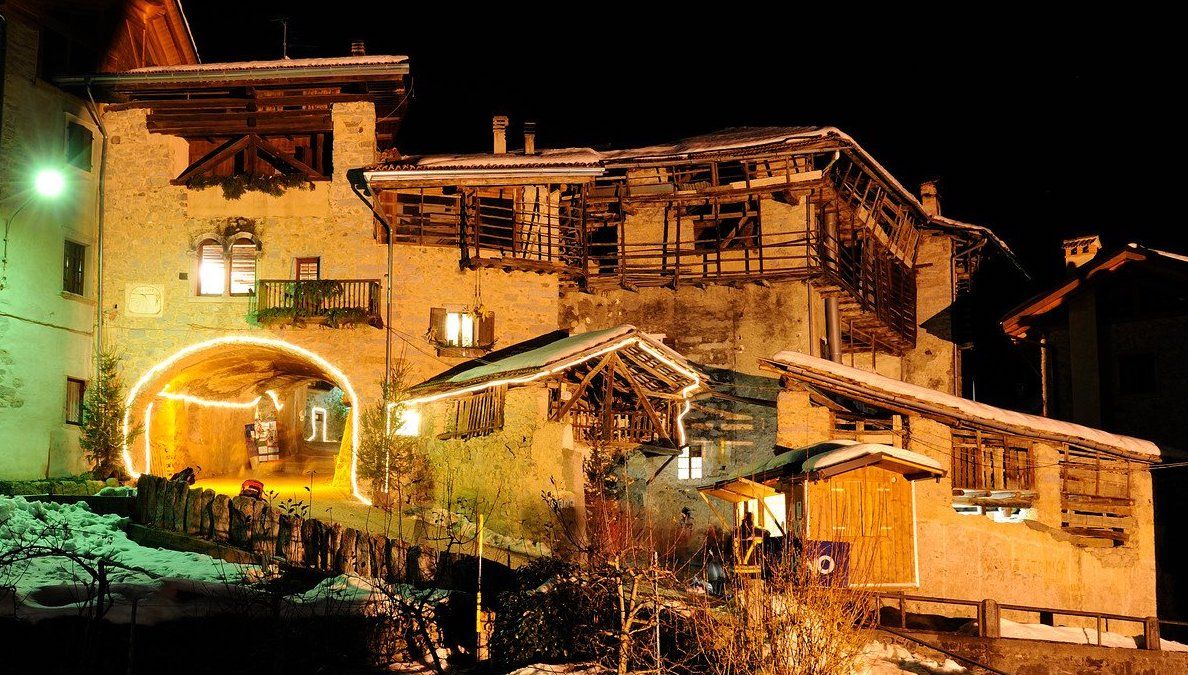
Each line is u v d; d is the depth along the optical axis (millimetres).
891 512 21578
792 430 25109
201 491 22594
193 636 15570
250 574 18656
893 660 18641
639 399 27625
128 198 32125
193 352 31578
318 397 48500
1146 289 32688
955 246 41562
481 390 28094
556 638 15477
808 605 15078
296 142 33156
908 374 41125
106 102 32281
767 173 34375
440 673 16141
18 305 28734
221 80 31453
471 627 17438
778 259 33562
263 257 31766
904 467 21312
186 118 32156
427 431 30344
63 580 18000
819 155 34250
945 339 40719
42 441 29203
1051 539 24078
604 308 34625
